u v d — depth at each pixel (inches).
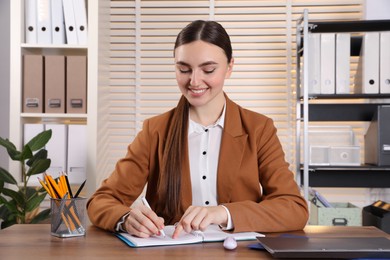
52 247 42.1
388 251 37.4
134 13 130.7
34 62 103.2
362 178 124.6
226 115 59.7
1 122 126.0
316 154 119.0
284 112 130.4
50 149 103.3
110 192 57.1
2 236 46.9
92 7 103.7
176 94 132.0
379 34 113.3
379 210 108.5
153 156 60.2
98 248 41.7
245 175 57.3
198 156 59.2
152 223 45.1
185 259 37.6
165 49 131.0
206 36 52.6
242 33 130.0
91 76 103.4
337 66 115.4
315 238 42.6
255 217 48.2
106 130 122.4
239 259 37.8
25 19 105.0
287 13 129.5
